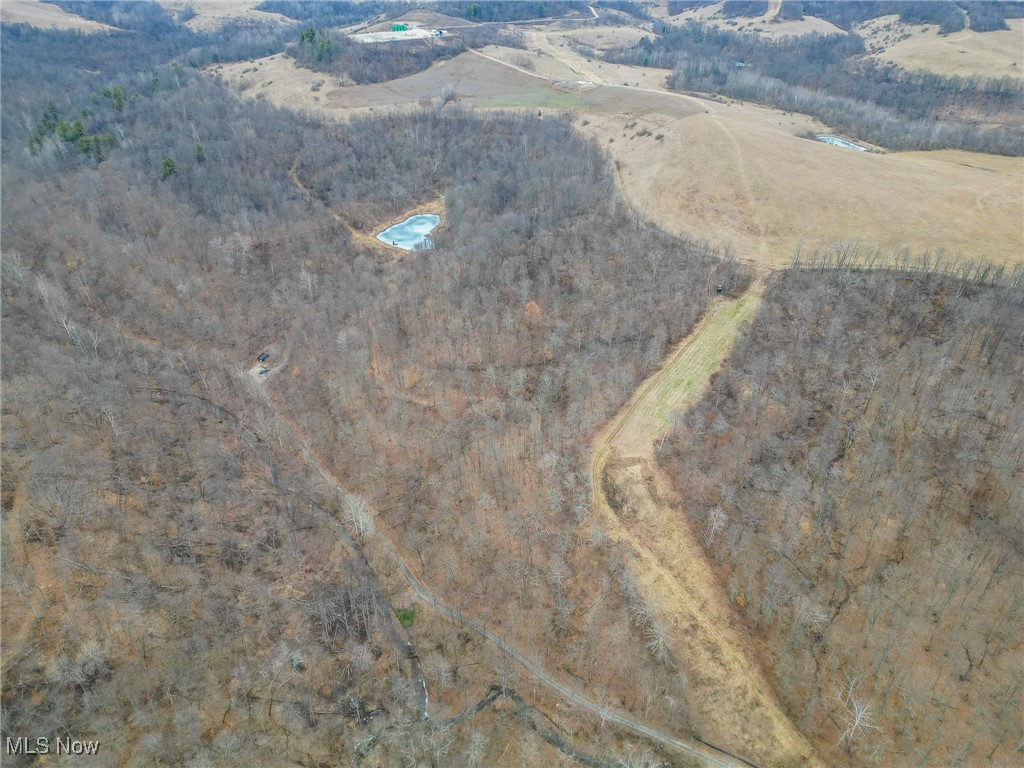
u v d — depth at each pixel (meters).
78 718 67.38
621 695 72.50
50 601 75.50
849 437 91.25
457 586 83.50
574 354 109.69
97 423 100.50
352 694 74.56
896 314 107.75
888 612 74.94
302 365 119.06
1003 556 76.88
